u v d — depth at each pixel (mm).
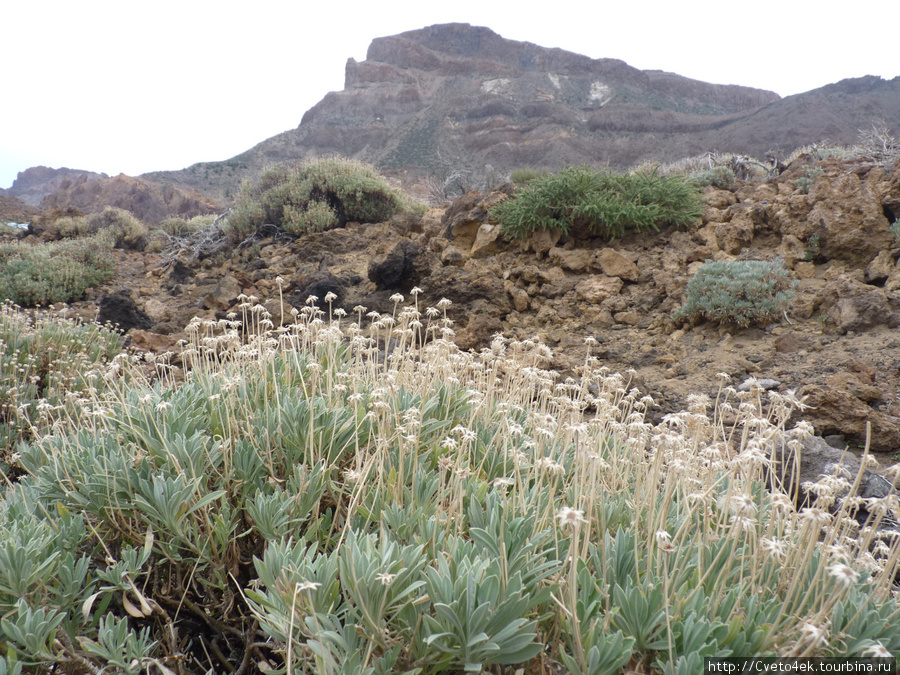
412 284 9398
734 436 4434
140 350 7836
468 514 2320
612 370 6695
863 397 5199
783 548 1894
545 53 164500
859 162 10352
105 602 2111
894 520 3434
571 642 1706
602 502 2295
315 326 3762
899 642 1688
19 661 1748
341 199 15656
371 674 1538
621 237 10258
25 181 181125
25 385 5293
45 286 12945
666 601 1599
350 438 2547
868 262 7953
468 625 1593
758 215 9383
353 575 1611
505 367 3711
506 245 10820
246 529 2518
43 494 2586
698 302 7547
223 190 104062
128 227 22609
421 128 127250
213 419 2795
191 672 2096
